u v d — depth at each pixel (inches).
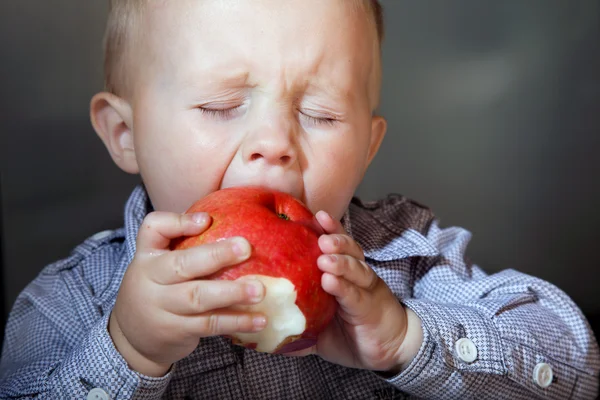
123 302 30.8
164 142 37.2
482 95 71.9
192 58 36.0
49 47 62.9
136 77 39.6
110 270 47.1
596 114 70.9
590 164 71.4
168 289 28.8
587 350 45.3
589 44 70.4
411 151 72.7
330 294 30.8
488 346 39.9
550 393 41.9
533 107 71.6
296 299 29.0
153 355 32.1
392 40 71.4
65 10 63.1
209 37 35.7
